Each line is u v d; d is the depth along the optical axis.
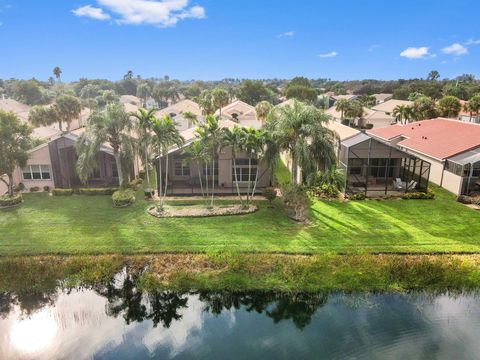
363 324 13.51
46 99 81.25
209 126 22.73
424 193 25.91
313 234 19.81
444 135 32.66
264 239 19.22
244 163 28.31
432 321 13.62
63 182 28.88
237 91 88.31
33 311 14.37
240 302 14.97
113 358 12.00
